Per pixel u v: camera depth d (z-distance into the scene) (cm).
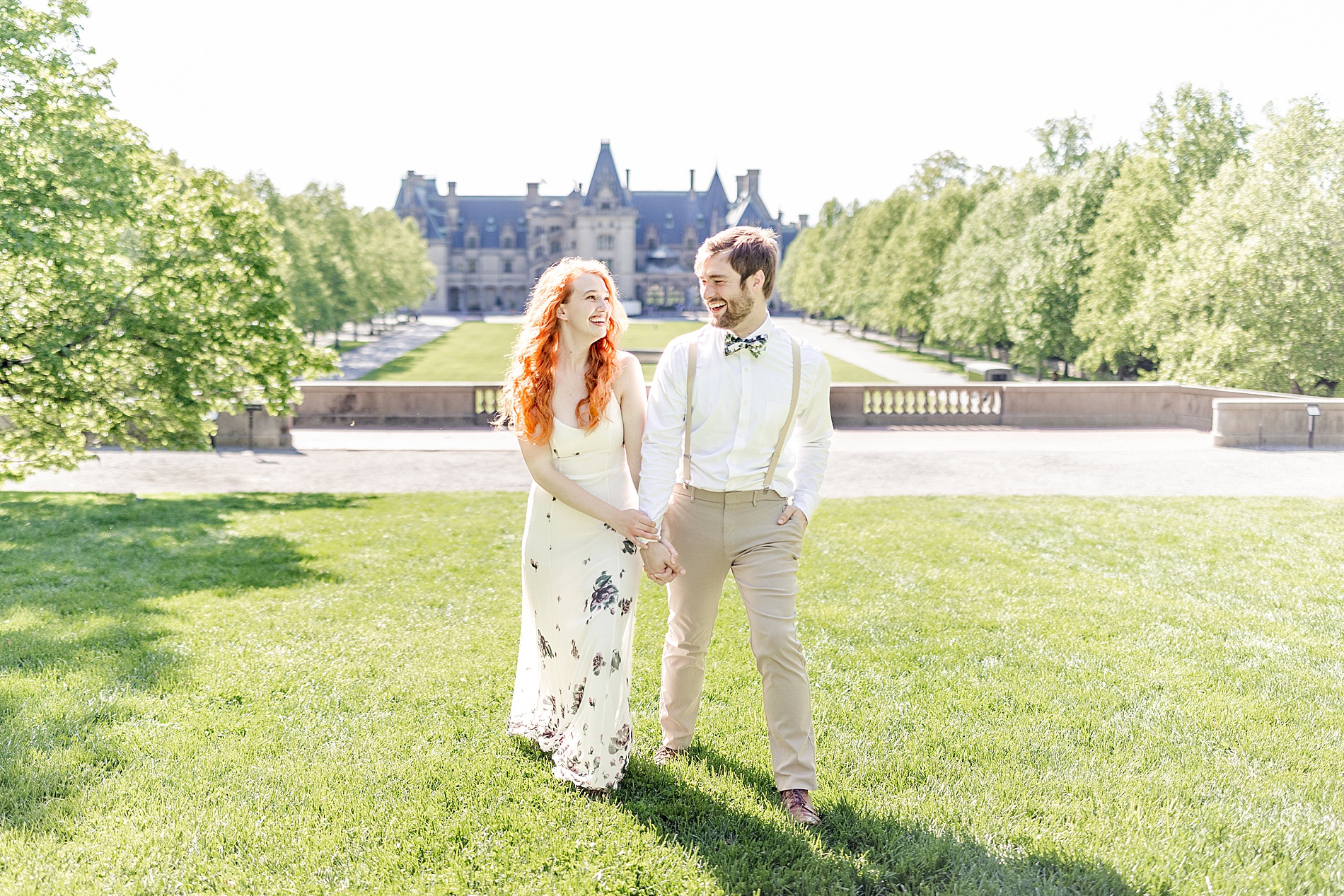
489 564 733
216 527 884
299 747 361
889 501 1091
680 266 13325
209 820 302
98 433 1163
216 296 1193
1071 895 265
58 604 580
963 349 5112
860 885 273
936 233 4700
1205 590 650
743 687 441
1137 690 441
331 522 925
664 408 319
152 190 1212
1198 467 1425
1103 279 2983
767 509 322
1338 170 2345
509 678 451
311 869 274
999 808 316
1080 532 878
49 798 315
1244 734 385
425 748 362
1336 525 909
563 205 13300
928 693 438
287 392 1282
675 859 279
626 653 326
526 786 329
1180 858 283
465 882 268
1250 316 2314
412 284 7912
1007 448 1716
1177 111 3212
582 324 311
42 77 1092
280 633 526
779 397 314
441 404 2077
